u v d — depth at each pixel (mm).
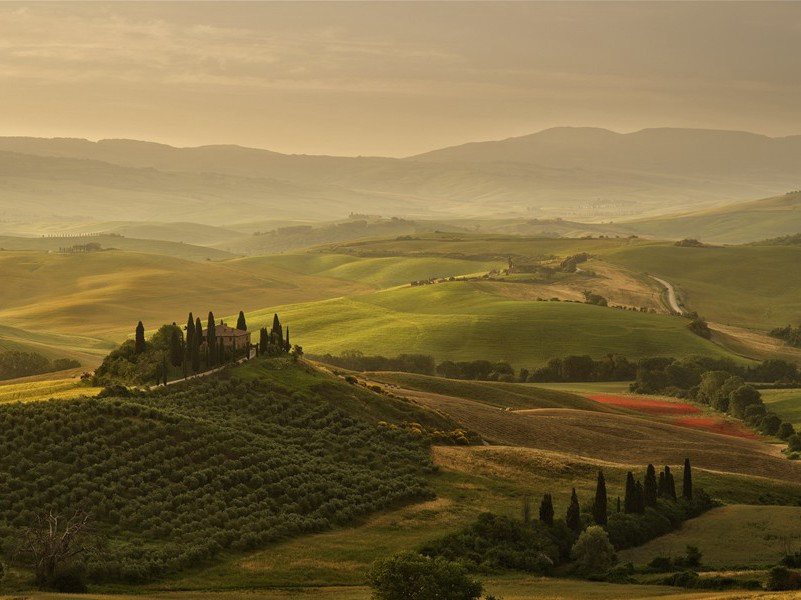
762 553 116188
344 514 125500
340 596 93000
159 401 154375
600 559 113125
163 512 115562
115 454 127500
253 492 127500
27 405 141625
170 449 132750
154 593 93312
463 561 111875
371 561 108938
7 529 102750
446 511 131125
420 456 155000
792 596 82000
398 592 82000
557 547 118438
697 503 140625
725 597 84375
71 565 93062
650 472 136125
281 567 105625
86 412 138000
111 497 117625
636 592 95938
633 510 130000
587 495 141625
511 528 120062
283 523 119188
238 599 91000
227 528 115375
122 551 102500
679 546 121375
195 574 101875
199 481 126312
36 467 120312
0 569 90500
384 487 136750
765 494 152625
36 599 81625
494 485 145500
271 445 144625
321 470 139625
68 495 114375
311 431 157000
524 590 98062
